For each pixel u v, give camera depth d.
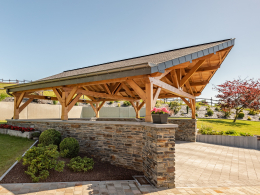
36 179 4.23
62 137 7.41
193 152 8.91
